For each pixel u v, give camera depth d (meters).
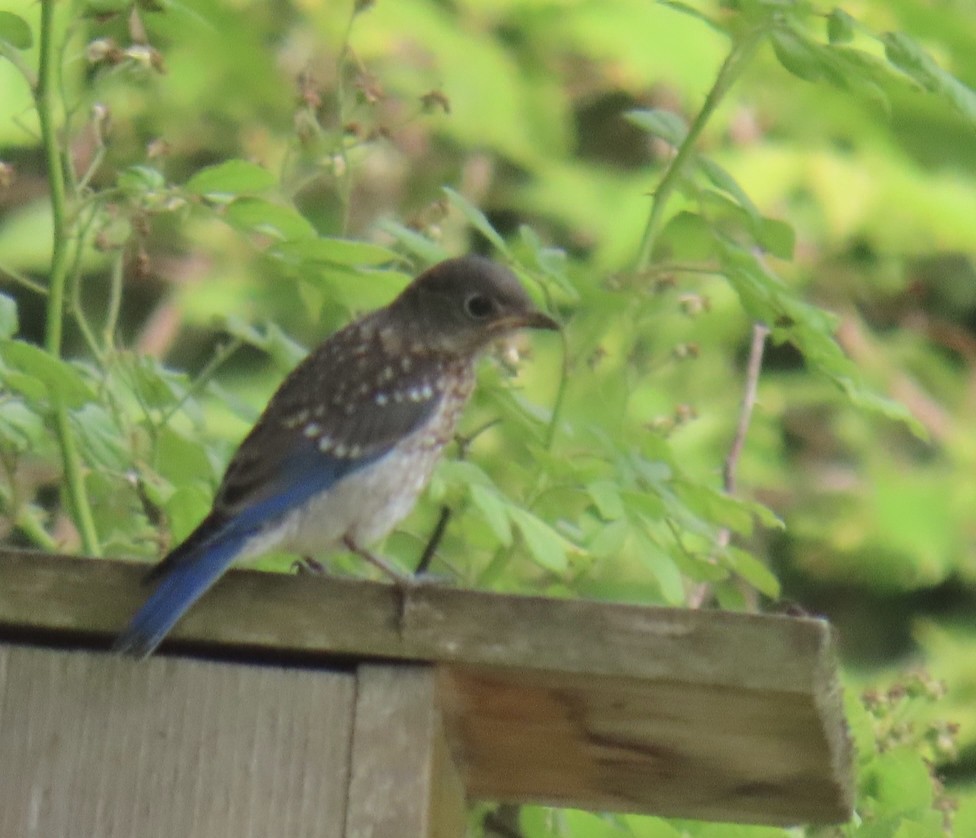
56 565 8.03
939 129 16.70
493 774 9.66
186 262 15.54
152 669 8.03
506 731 8.89
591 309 10.90
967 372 17.28
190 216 11.94
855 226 16.31
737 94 16.41
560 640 7.90
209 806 7.94
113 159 14.16
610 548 9.41
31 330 15.86
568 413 11.09
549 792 9.89
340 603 7.97
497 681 8.16
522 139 16.30
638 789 9.66
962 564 16.34
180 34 10.69
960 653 16.06
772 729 8.41
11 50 9.78
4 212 15.84
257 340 10.71
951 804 10.82
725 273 10.44
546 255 10.27
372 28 15.95
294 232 9.70
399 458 9.52
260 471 9.18
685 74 16.39
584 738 8.91
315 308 10.56
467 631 7.92
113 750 7.99
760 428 16.16
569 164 16.52
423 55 16.03
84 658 8.05
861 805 10.38
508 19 16.72
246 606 7.99
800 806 9.62
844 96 16.52
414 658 7.95
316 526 9.34
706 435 15.62
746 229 10.82
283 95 15.52
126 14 9.88
